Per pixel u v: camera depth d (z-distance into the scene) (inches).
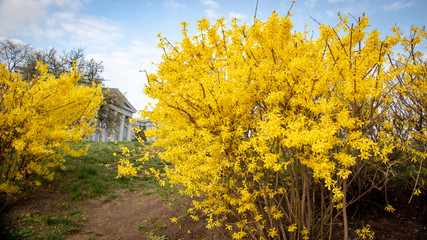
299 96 88.8
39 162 191.5
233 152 104.3
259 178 104.2
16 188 170.7
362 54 86.6
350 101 93.6
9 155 173.8
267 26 100.9
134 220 173.2
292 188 113.5
